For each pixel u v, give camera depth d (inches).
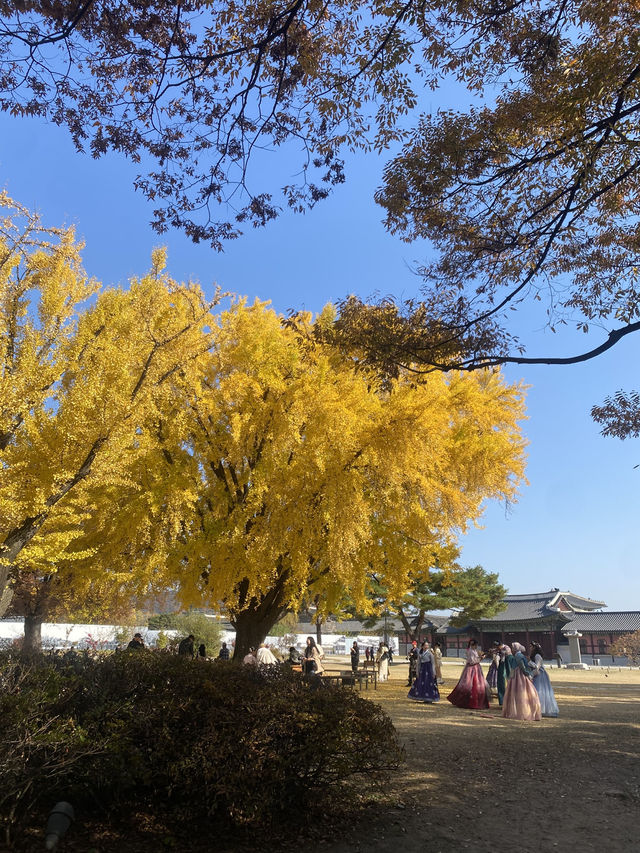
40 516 262.5
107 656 215.2
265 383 521.7
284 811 192.9
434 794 236.2
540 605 2361.0
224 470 575.5
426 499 534.9
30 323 285.7
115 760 173.9
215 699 185.3
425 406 465.1
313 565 580.1
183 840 174.9
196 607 599.8
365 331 317.7
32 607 901.2
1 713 154.6
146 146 271.6
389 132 289.6
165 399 437.1
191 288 505.4
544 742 356.2
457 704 560.4
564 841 181.8
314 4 232.2
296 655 725.9
